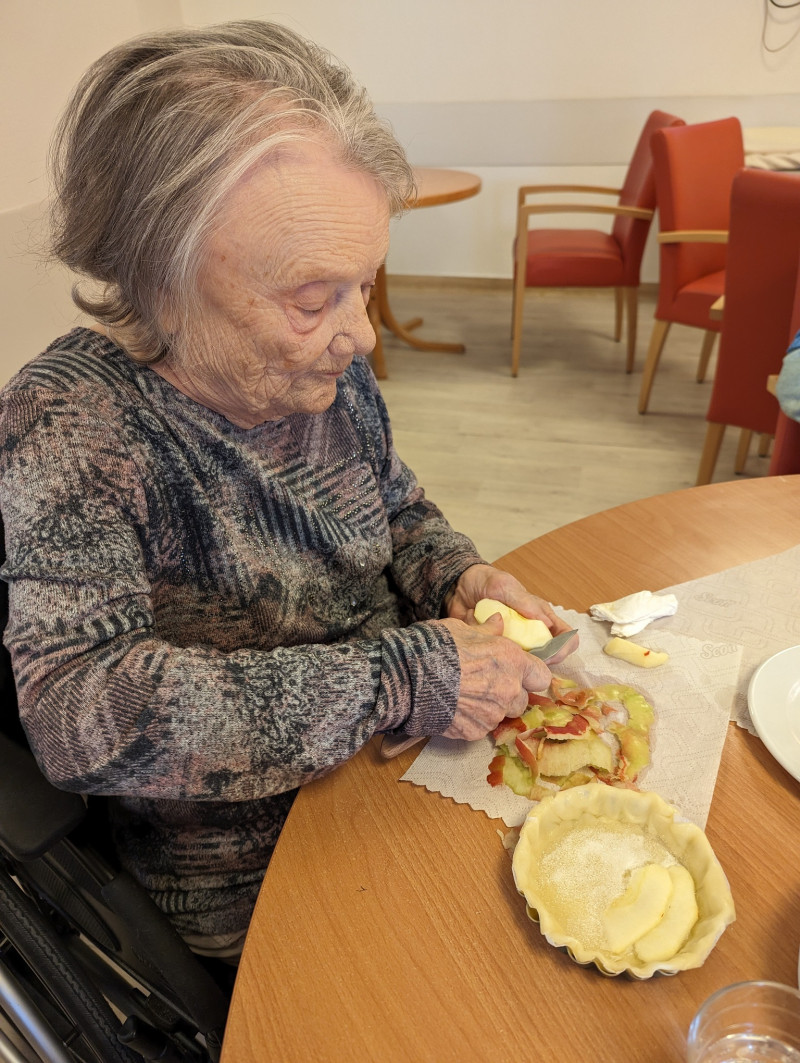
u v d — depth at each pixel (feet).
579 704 2.50
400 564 3.23
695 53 11.78
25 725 2.05
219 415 2.44
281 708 2.08
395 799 2.24
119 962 2.70
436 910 1.94
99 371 2.32
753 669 2.62
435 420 10.14
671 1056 1.63
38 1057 2.56
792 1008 1.55
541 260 10.47
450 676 2.23
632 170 10.58
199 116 1.88
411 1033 1.69
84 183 2.06
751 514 3.43
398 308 13.94
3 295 5.66
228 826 2.70
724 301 7.09
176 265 2.02
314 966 1.83
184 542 2.47
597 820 2.10
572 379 11.13
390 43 12.49
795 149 10.98
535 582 3.07
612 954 1.79
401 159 2.16
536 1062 1.63
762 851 2.05
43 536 2.07
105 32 6.80
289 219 1.95
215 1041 2.37
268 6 12.34
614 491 8.48
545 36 12.03
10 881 2.29
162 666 2.08
